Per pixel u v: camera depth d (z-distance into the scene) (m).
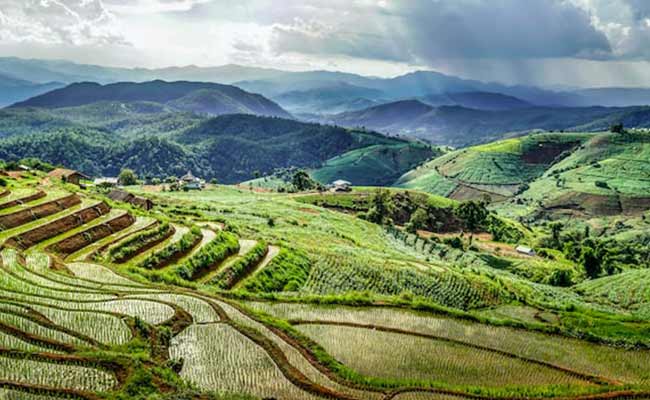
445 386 35.09
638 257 157.38
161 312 43.59
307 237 105.25
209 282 61.06
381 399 33.03
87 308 43.06
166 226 75.69
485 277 87.25
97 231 70.69
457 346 44.81
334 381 34.91
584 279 112.50
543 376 40.06
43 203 77.44
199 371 34.34
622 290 90.56
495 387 37.22
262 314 46.53
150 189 196.75
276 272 69.25
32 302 42.84
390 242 130.38
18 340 34.62
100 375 30.56
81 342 35.91
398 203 190.25
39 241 64.88
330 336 45.12
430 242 141.75
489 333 49.25
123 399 27.95
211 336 40.03
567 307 71.81
